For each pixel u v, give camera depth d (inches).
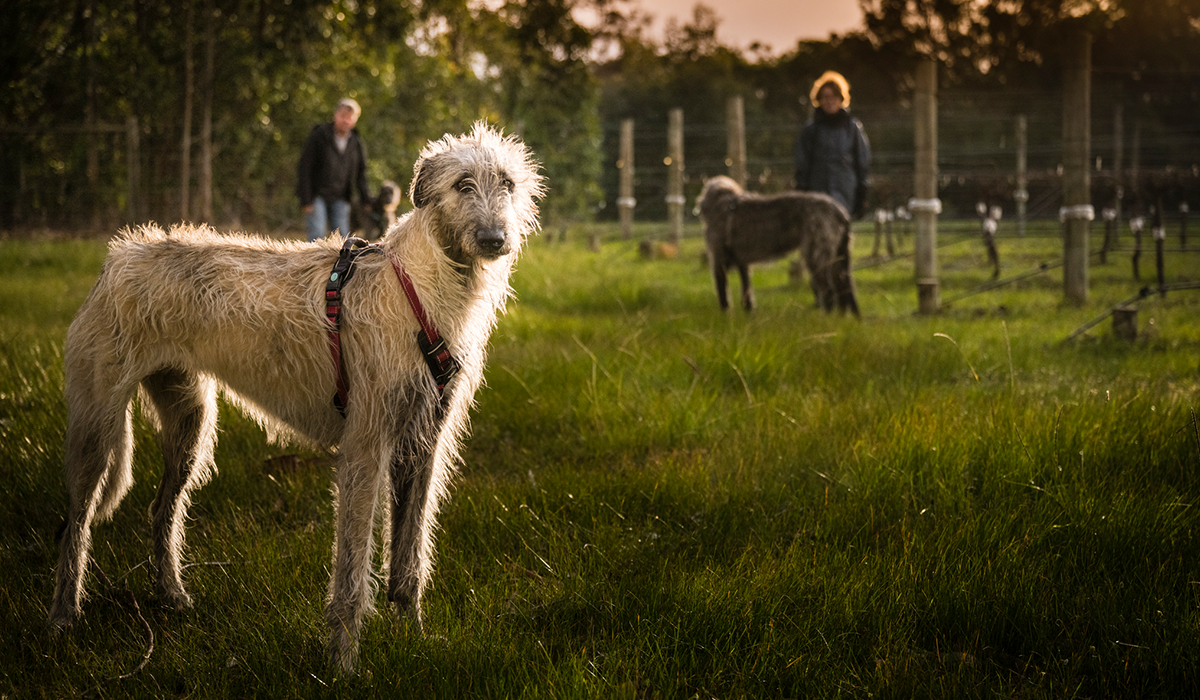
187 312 120.3
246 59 746.8
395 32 812.0
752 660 112.8
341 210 358.0
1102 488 153.2
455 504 162.1
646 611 123.8
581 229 1067.9
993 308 398.9
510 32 1045.2
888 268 599.2
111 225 687.1
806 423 201.0
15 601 129.9
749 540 145.8
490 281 120.1
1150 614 117.5
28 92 741.9
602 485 168.7
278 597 130.4
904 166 1416.1
